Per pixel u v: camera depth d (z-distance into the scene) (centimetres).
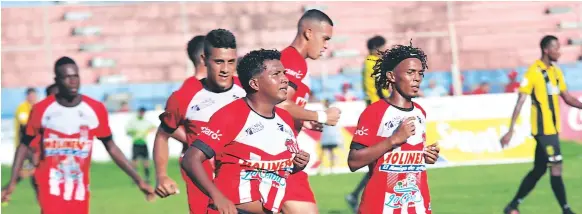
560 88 1794
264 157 925
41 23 4197
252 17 4197
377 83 1086
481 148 2889
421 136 1045
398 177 1025
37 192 1327
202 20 4206
